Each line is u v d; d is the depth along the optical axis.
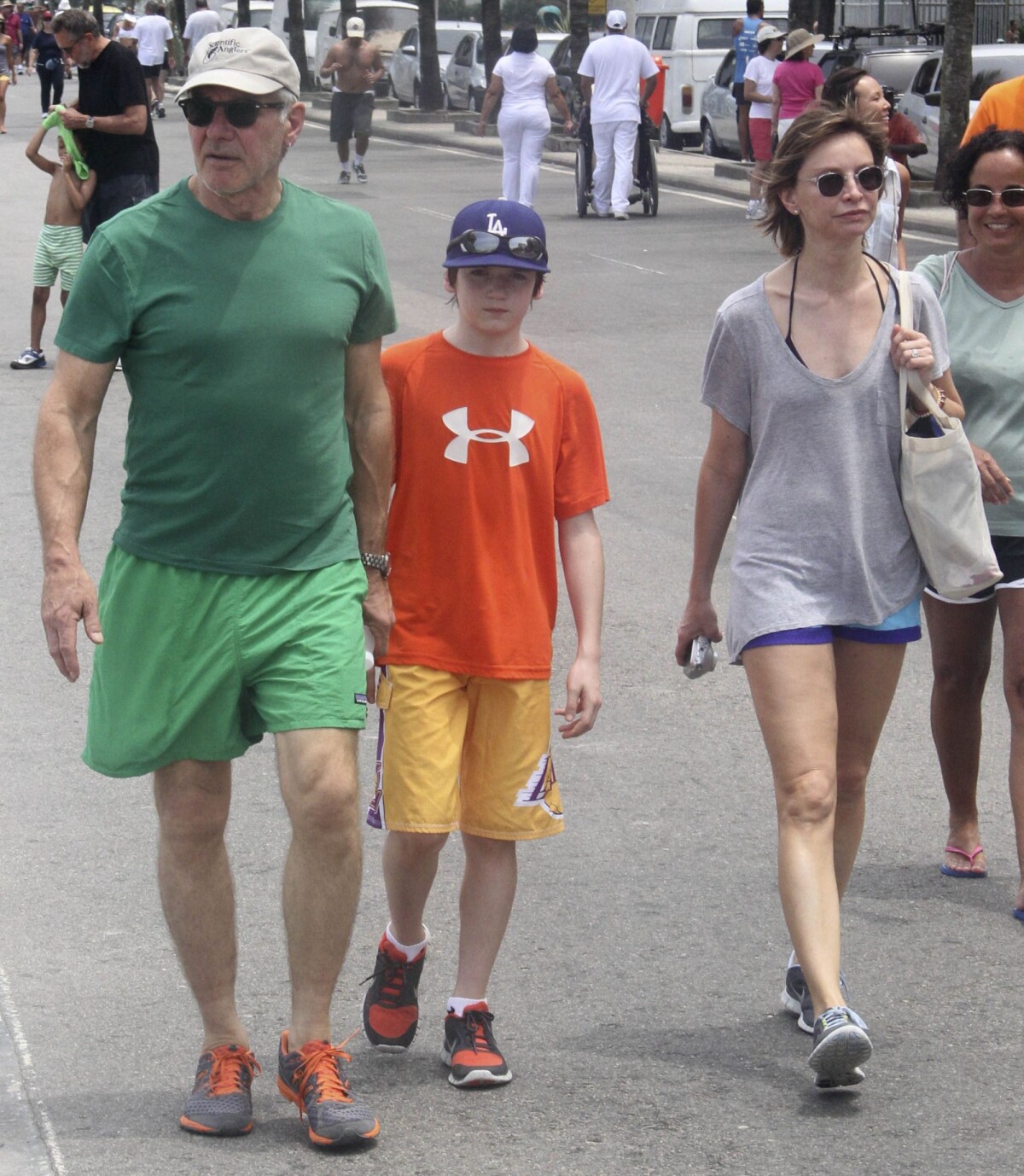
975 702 7.47
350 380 5.76
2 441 15.43
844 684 6.17
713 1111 5.74
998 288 7.30
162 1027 6.31
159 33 57.69
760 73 32.19
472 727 5.95
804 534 6.01
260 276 5.44
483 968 5.98
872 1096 5.84
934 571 6.09
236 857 7.79
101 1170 5.37
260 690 5.57
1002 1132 5.61
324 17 65.50
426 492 5.82
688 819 8.20
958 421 6.06
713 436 6.26
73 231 18.28
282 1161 5.44
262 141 5.33
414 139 49.38
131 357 5.51
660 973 6.75
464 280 5.80
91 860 7.73
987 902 7.34
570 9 43.62
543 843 7.93
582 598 6.01
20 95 75.06
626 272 24.75
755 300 6.07
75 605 5.38
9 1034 6.23
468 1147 5.52
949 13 29.20
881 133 5.93
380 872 7.62
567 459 6.00
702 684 10.08
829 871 5.86
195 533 5.54
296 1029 5.59
